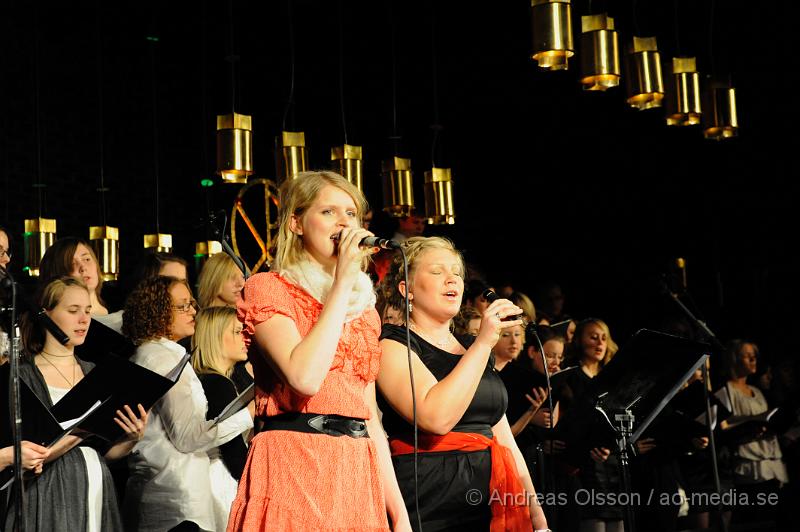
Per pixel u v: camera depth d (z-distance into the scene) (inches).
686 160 671.1
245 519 170.4
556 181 682.8
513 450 258.2
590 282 676.7
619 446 331.6
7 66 521.3
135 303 313.3
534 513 254.4
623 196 678.5
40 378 277.0
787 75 642.8
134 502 290.2
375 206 652.1
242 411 300.0
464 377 225.6
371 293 189.5
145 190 571.5
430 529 234.4
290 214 187.9
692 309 655.8
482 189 676.7
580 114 681.6
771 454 523.2
